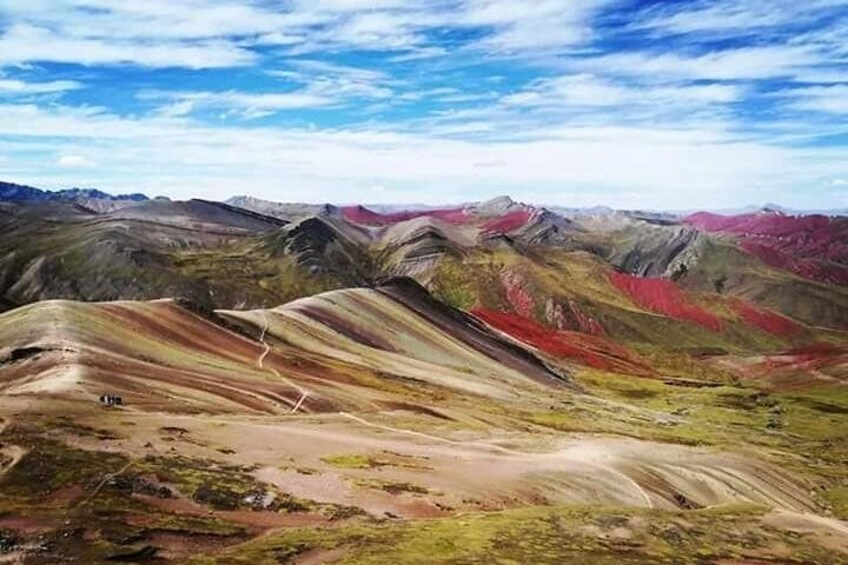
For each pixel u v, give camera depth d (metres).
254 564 42.56
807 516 76.38
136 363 96.62
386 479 65.31
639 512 67.62
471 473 73.94
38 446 56.16
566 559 50.78
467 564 46.38
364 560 44.66
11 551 40.38
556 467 83.19
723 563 56.94
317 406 101.00
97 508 47.28
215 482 55.44
